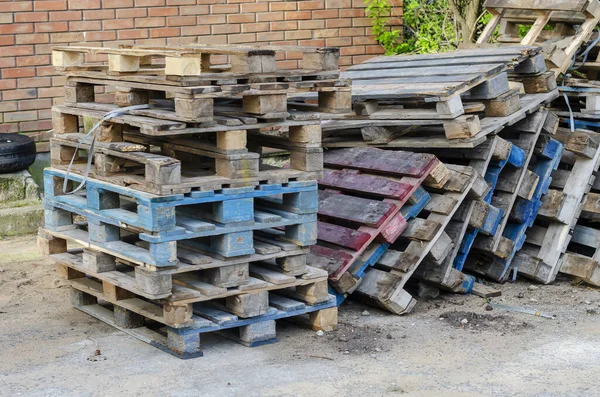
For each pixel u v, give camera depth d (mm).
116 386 4539
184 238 4672
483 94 5984
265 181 4863
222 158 4766
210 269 4910
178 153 5383
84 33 8180
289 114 4871
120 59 4832
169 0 8422
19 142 7531
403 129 6195
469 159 5961
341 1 9102
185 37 8531
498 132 6168
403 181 5594
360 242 5422
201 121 4562
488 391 4480
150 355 4910
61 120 5324
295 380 4598
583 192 6281
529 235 6418
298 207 4977
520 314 5594
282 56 8914
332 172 5973
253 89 4672
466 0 10000
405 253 5559
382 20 9250
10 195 7441
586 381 4590
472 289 5969
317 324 5227
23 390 4516
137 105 4938
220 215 4770
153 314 4922
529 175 6121
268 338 5055
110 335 5207
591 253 6664
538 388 4512
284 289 5309
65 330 5297
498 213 5887
